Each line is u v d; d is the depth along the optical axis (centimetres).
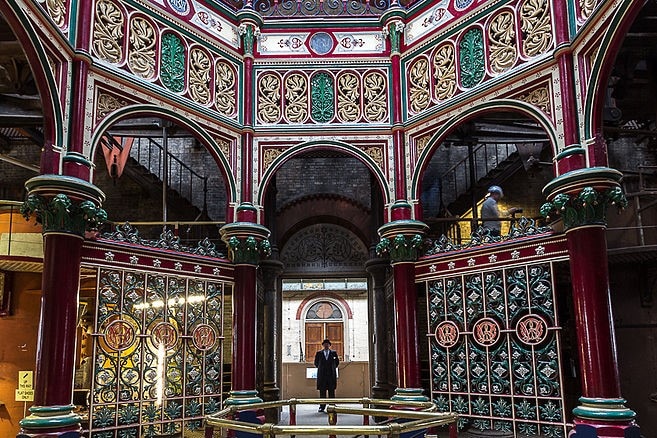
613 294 884
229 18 901
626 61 762
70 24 670
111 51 724
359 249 1344
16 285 895
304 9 930
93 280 927
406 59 893
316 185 1351
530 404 687
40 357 591
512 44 754
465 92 794
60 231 614
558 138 675
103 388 673
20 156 1327
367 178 1350
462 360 765
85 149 669
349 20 918
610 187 608
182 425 738
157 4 792
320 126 884
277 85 903
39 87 607
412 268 827
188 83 820
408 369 795
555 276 683
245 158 868
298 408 1372
